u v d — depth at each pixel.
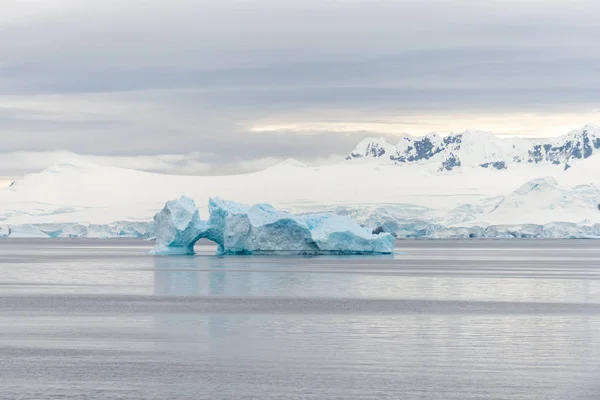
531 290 146.25
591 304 121.19
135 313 109.25
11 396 61.69
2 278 181.88
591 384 64.50
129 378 66.94
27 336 87.81
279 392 62.44
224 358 74.81
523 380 65.81
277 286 153.75
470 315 106.81
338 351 78.25
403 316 105.62
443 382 65.19
